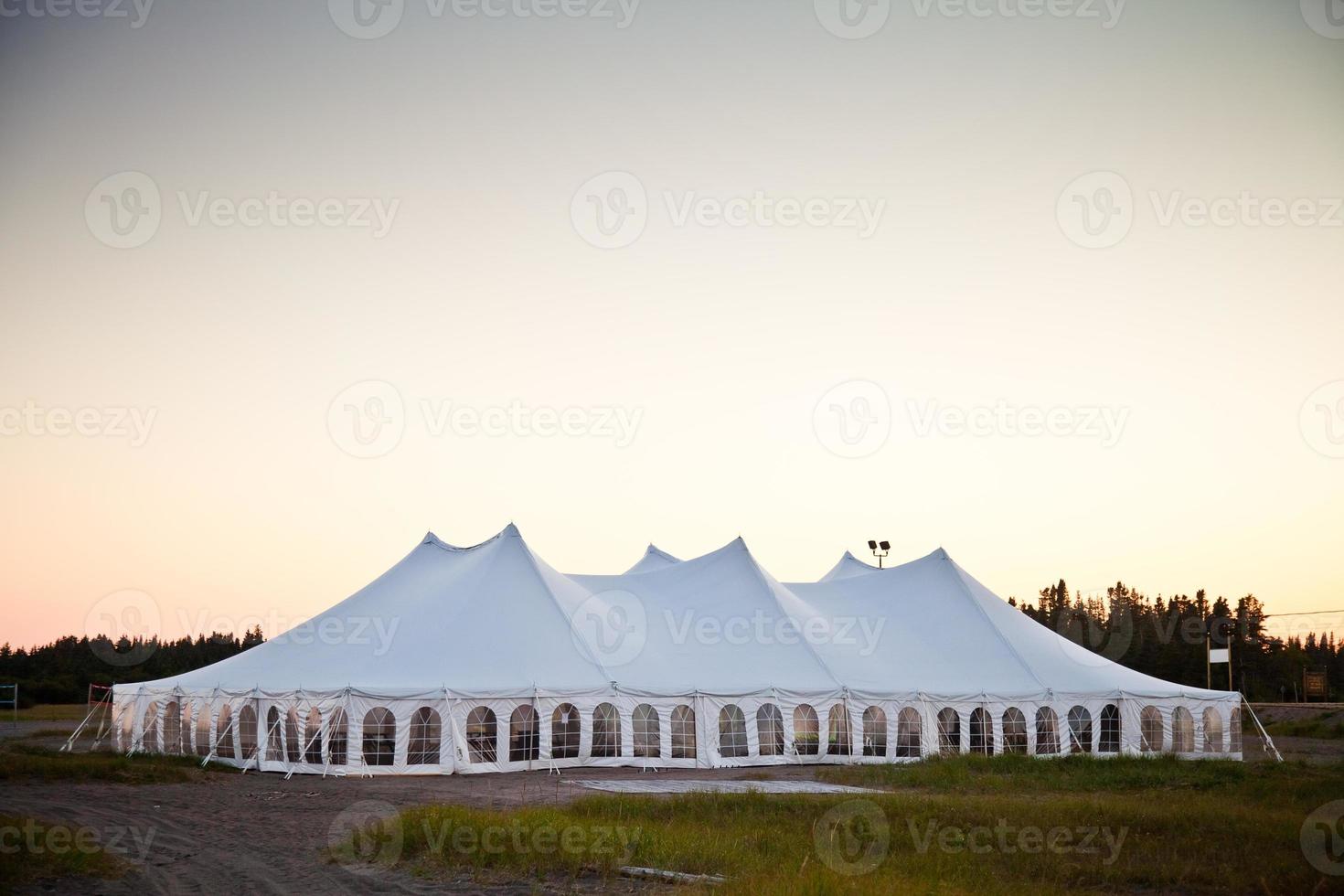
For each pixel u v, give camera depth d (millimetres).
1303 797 22156
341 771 28297
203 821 19172
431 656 31781
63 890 13188
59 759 28109
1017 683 36094
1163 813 18766
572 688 31328
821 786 25562
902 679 35562
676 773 29688
